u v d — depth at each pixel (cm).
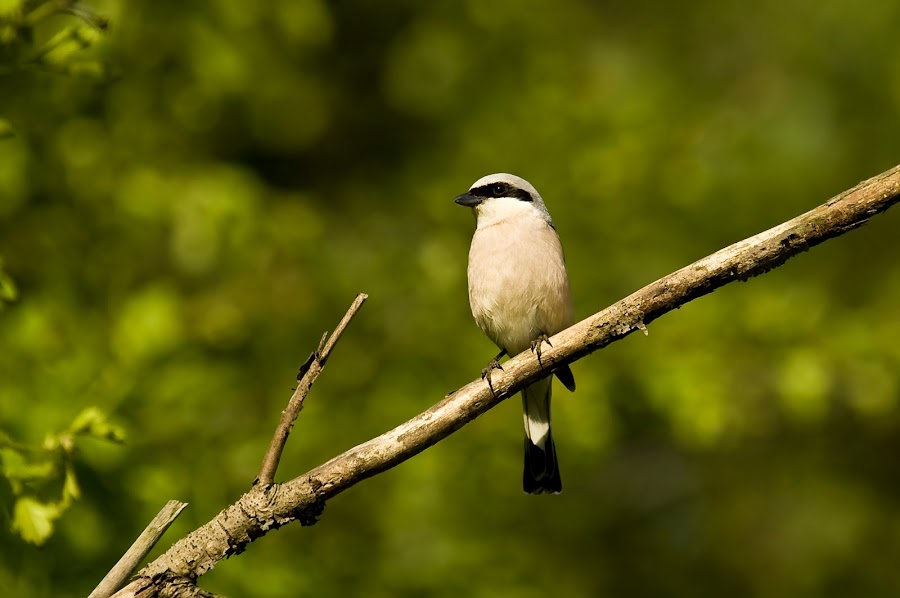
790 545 1454
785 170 1410
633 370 1166
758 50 1636
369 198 1491
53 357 855
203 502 892
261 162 1580
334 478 564
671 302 587
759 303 1195
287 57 1377
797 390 1112
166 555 549
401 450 579
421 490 1048
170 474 845
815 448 1447
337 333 568
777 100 1523
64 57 704
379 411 1080
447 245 1215
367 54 1619
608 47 1619
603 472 1548
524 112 1335
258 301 1153
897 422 1410
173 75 1199
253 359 1125
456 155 1388
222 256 1139
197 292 1184
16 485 614
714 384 1113
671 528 1505
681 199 1263
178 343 888
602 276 1220
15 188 992
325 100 1552
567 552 1240
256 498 555
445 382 1123
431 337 1150
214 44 1177
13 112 988
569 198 1247
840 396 1187
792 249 570
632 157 1246
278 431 564
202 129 1262
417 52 1490
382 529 1044
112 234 1102
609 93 1423
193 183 1140
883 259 1420
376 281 1199
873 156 1477
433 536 1030
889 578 1418
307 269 1194
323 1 1574
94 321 984
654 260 1231
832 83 1525
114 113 1130
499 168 1289
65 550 762
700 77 1625
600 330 595
